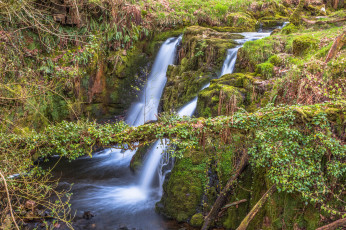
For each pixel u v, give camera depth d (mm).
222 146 5062
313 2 13000
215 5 12844
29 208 5445
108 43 10586
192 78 8250
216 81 6844
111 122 10945
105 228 5281
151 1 12477
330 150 4156
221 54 8234
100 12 10328
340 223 3789
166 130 4488
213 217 5062
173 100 8602
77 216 5691
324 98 4676
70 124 4766
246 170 5074
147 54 11680
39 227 5184
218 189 5289
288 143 4211
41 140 4641
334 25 8445
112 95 10828
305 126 4180
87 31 9992
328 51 5695
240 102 5914
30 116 8133
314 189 4215
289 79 5242
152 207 6066
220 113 5906
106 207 6078
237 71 7562
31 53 8758
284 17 12406
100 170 8258
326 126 4066
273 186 4383
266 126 4273
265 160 4465
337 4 13500
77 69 9180
